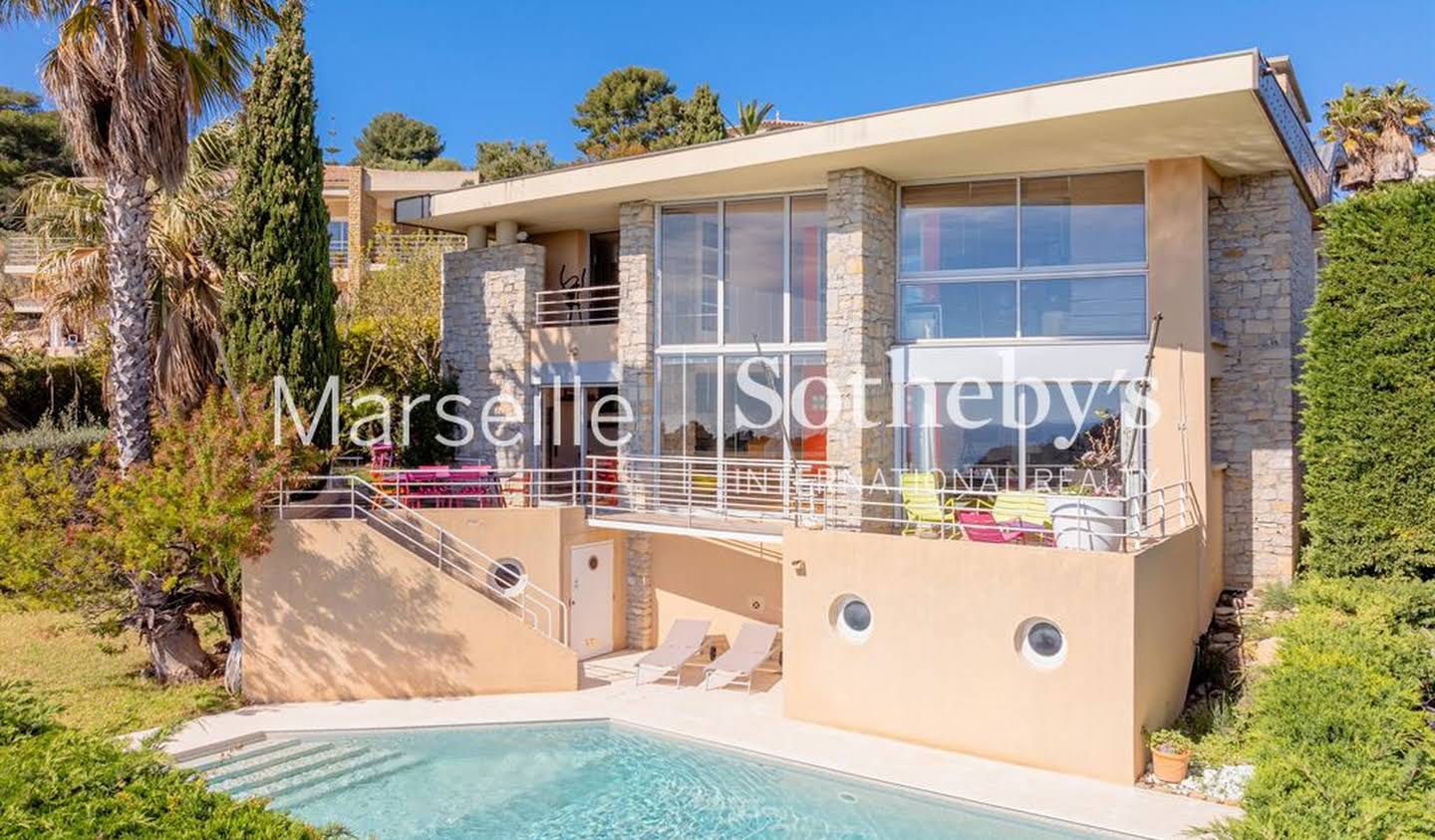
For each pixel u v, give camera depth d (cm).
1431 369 1370
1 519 1505
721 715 1530
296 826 651
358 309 2909
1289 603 1542
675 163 1777
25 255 3453
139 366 1599
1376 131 3034
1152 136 1468
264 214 1842
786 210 1859
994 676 1304
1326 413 1452
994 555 1303
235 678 1623
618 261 2239
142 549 1471
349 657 1641
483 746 1430
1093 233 1659
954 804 1190
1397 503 1390
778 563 1842
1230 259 1695
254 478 1555
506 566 1812
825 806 1194
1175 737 1230
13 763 680
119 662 1759
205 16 1623
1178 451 1570
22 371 2881
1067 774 1248
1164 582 1330
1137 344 1602
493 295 2198
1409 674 1102
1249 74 1266
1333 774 809
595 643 1927
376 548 1655
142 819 629
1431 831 746
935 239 1775
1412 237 1384
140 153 1509
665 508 1916
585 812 1186
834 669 1452
